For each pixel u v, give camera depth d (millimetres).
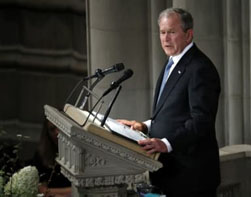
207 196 10602
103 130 8844
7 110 14383
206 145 10477
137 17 14531
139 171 9133
